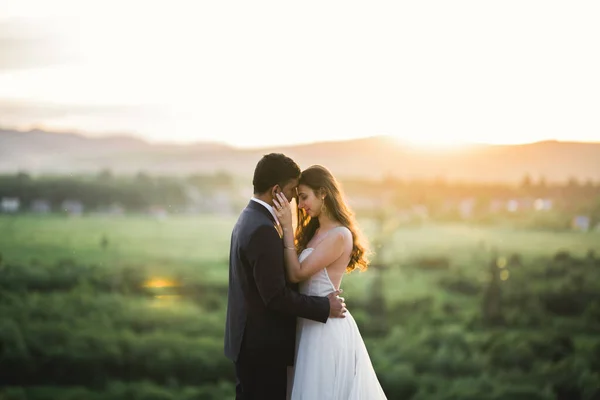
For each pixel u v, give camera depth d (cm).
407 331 4469
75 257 6469
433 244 6544
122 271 6219
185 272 6419
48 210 8812
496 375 3841
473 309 4862
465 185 8131
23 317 4534
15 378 3781
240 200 10631
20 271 5697
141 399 3562
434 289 5341
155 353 4069
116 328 4562
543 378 3681
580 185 7538
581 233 6588
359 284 5303
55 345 4091
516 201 7662
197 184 10869
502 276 5306
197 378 3884
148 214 9825
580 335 4234
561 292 4847
